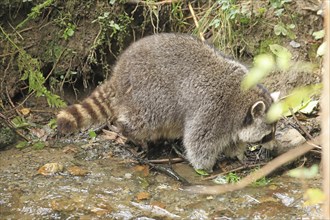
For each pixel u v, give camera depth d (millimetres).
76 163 7727
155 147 8125
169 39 7758
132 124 7773
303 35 9008
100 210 6754
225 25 9008
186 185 7266
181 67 7574
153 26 9273
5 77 8922
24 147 8109
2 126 8336
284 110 5621
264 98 7551
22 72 8953
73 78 9266
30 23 9102
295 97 4410
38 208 6781
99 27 9117
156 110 7637
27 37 9078
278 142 7832
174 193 7102
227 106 7473
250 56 9016
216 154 7633
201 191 7102
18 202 6883
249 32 9070
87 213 6707
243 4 9188
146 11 9312
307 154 7656
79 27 9148
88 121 7828
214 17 9164
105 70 9273
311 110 8227
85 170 7562
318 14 8961
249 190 7113
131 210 6758
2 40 8930
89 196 7023
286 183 7250
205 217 6617
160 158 7957
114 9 9148
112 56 9359
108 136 8344
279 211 6695
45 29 9117
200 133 7508
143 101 7621
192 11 9453
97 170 7574
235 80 7543
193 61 7590
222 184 7277
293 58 8797
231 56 8461
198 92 7508
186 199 6973
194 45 7711
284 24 9023
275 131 7758
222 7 8812
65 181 7320
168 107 7633
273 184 7238
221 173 7590
